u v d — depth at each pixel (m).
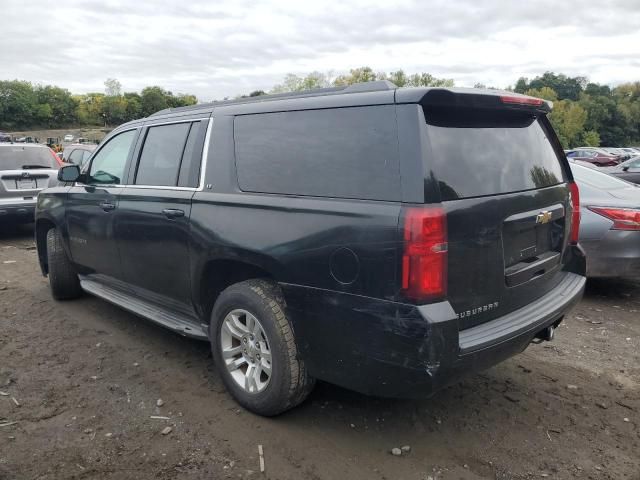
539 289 3.27
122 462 2.86
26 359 4.20
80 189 4.99
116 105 130.62
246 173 3.33
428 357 2.46
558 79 140.25
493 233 2.78
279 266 2.99
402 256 2.48
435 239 2.46
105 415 3.34
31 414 3.35
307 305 2.88
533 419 3.33
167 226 3.79
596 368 4.10
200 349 4.43
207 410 3.41
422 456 2.94
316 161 2.95
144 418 3.31
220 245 3.32
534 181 3.21
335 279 2.74
